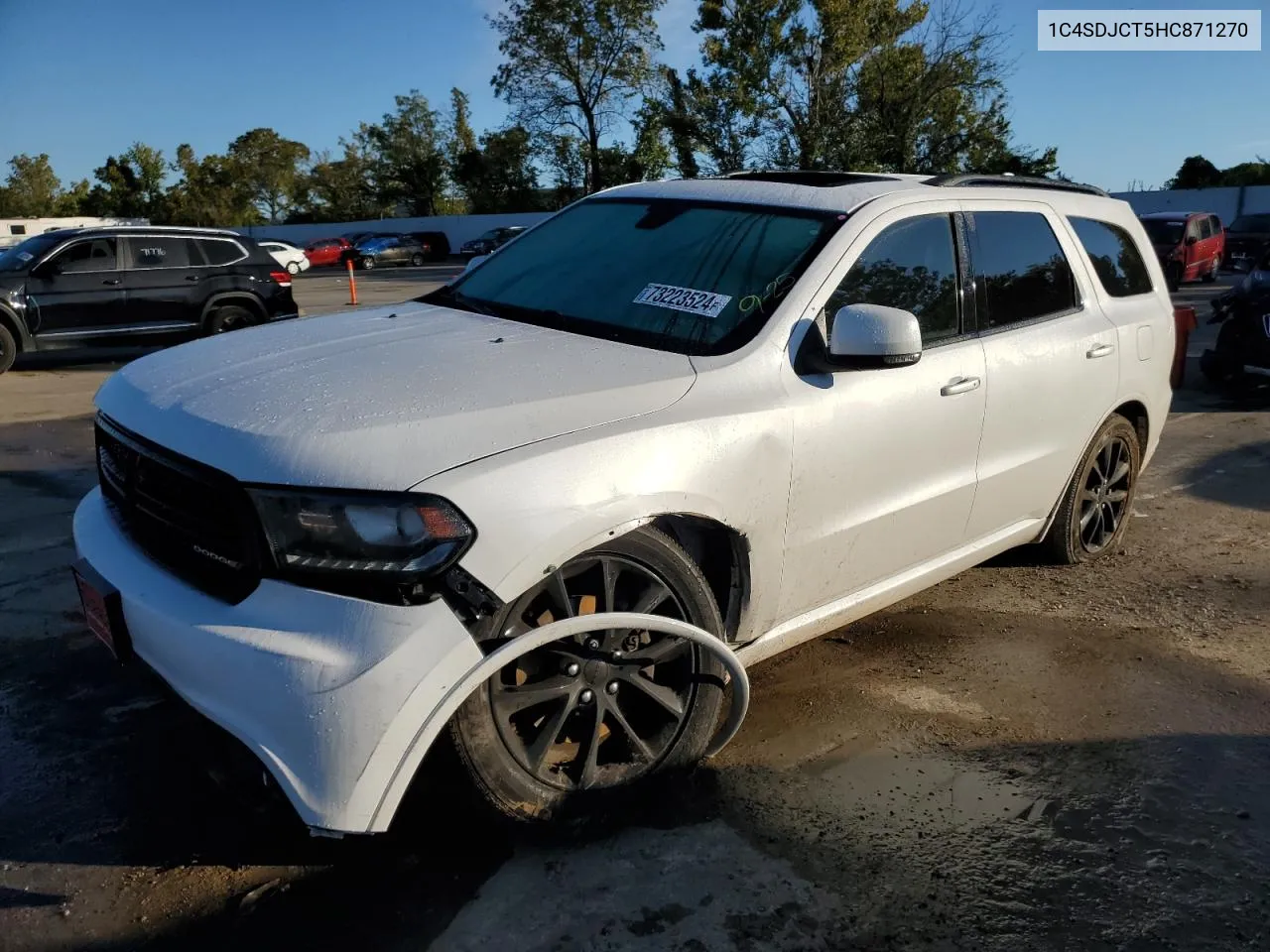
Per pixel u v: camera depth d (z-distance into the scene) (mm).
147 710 3299
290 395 2484
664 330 3070
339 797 2123
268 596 2207
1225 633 4164
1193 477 6656
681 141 32062
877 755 3168
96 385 10492
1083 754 3215
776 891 2514
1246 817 2902
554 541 2328
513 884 2492
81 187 74562
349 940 2297
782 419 2852
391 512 2170
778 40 28781
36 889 2443
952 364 3477
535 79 50312
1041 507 4277
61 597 4215
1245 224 26344
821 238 3215
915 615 4289
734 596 2934
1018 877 2613
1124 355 4441
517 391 2521
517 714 2617
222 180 71812
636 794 2758
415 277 34812
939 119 28641
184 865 2545
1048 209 4223
